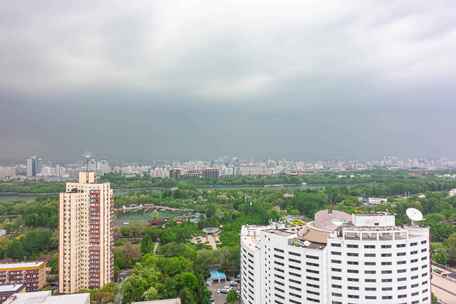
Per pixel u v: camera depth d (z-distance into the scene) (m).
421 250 193.25
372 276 186.00
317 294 192.62
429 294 196.62
